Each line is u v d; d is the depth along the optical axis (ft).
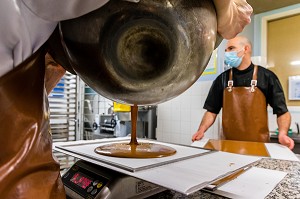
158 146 2.05
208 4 1.09
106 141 2.39
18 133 0.92
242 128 5.32
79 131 6.22
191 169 1.42
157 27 0.99
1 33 0.86
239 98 5.36
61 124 5.82
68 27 1.04
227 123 5.50
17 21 0.85
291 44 7.38
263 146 3.42
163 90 1.10
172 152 1.87
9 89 0.92
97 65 1.05
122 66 1.04
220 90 5.66
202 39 1.06
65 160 3.15
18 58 0.92
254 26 7.93
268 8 7.49
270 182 1.73
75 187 1.51
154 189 1.57
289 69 7.39
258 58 6.42
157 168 1.42
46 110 1.10
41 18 0.90
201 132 4.73
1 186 0.84
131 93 1.10
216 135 6.63
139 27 0.99
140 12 0.96
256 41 7.91
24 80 0.97
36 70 1.03
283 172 2.01
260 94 5.21
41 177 0.97
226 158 1.76
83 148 1.99
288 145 3.85
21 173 0.89
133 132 2.11
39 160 0.97
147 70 1.05
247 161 1.67
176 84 1.10
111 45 1.01
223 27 1.28
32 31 0.91
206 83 6.89
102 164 1.50
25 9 0.87
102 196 1.36
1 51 0.88
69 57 1.15
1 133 0.90
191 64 1.08
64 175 1.67
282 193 1.51
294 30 7.32
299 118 6.96
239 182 1.71
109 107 6.89
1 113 0.90
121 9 0.97
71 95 6.04
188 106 7.25
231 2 1.18
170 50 1.03
